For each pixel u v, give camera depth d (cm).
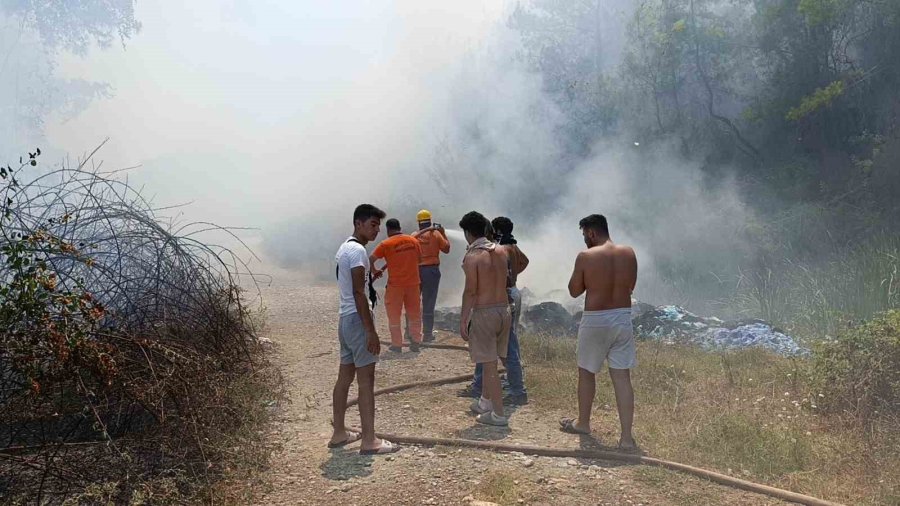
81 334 379
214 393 452
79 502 362
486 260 520
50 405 397
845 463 429
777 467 426
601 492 396
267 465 435
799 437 465
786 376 616
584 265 475
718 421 500
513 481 407
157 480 380
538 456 454
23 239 407
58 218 491
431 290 827
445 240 843
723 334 807
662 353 727
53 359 378
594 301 473
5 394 387
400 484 409
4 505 354
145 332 472
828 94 1315
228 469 415
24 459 372
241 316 624
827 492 388
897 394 496
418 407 571
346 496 394
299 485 410
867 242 1141
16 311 376
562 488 402
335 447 472
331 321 992
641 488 401
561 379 632
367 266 467
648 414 532
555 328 852
